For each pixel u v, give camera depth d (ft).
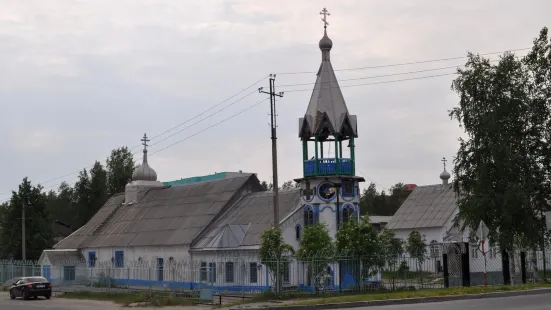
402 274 132.67
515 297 98.27
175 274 163.73
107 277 171.73
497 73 151.23
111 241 203.31
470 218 149.07
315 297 120.37
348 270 129.39
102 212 233.76
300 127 155.12
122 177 356.18
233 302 123.13
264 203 170.19
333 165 152.66
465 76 154.71
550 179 152.35
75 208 356.38
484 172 147.84
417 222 249.34
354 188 155.22
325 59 156.87
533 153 152.87
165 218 193.57
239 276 149.18
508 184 144.36
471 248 207.82
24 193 249.14
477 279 159.74
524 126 152.56
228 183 188.14
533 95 154.40
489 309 79.46
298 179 156.66
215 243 159.02
